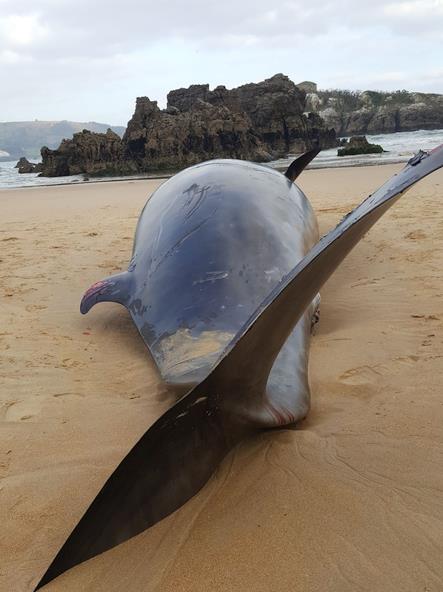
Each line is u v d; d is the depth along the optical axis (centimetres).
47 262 733
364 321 460
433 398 326
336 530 227
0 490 273
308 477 260
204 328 369
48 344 459
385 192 243
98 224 1034
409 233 742
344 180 1528
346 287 551
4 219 1202
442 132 5834
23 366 416
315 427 306
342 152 3039
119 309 538
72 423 333
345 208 1017
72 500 264
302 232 490
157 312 401
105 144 3062
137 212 1162
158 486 233
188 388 311
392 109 7188
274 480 259
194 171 546
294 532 228
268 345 253
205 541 226
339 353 402
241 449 281
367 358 391
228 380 248
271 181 543
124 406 351
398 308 481
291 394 310
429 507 237
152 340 382
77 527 213
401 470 262
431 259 616
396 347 404
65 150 3127
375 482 255
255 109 3647
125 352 441
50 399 364
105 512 218
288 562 214
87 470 286
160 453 231
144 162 2986
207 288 396
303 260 239
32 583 216
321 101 8506
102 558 221
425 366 370
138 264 471
